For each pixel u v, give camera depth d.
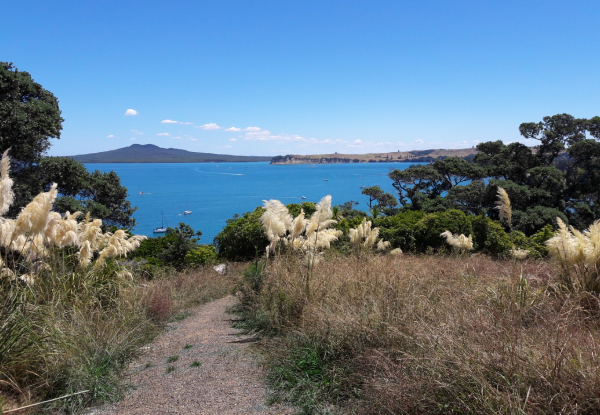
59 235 5.77
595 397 2.24
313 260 6.41
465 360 2.68
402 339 3.49
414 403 2.62
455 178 45.25
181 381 4.02
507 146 40.44
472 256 11.09
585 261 4.60
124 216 18.88
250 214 18.05
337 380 3.46
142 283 7.47
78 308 5.12
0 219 4.91
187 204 168.38
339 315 4.18
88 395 3.65
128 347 4.91
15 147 12.16
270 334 5.34
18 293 4.60
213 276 12.37
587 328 3.43
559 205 35.22
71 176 14.89
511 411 2.21
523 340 2.91
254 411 3.23
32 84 14.73
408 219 17.59
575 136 37.69
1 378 3.55
